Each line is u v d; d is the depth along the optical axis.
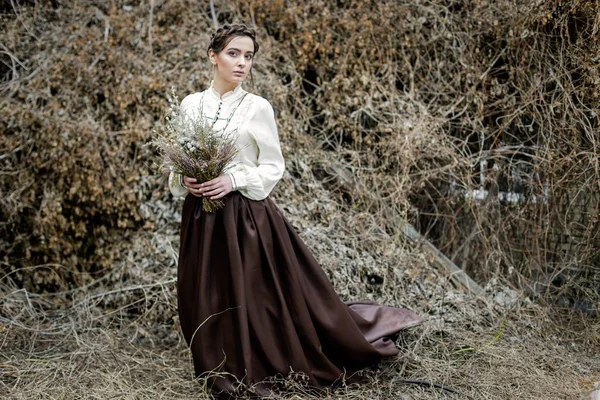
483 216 4.00
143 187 3.64
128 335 3.31
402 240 3.85
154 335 3.32
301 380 2.59
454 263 4.09
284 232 2.69
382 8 4.09
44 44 4.05
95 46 3.89
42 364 2.91
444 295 3.59
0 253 3.67
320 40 4.09
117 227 3.71
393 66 4.11
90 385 2.75
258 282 2.59
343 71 4.04
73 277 3.67
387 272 3.61
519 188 4.04
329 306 2.69
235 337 2.57
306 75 4.29
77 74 3.81
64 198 3.65
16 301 3.47
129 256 3.58
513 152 3.93
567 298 3.78
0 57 4.14
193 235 2.60
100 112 3.79
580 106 3.77
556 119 3.82
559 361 3.15
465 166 3.96
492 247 3.98
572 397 2.73
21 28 4.20
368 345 2.74
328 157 3.99
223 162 2.48
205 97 2.62
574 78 3.82
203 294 2.53
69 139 3.57
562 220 3.86
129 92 3.76
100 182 3.60
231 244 2.54
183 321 2.69
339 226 3.76
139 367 2.96
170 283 3.42
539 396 2.73
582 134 3.79
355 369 2.78
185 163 2.46
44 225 3.61
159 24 4.16
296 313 2.62
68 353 3.04
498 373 2.94
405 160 3.86
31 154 3.63
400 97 4.05
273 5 4.14
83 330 3.30
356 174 3.97
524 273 3.93
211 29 4.07
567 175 3.76
